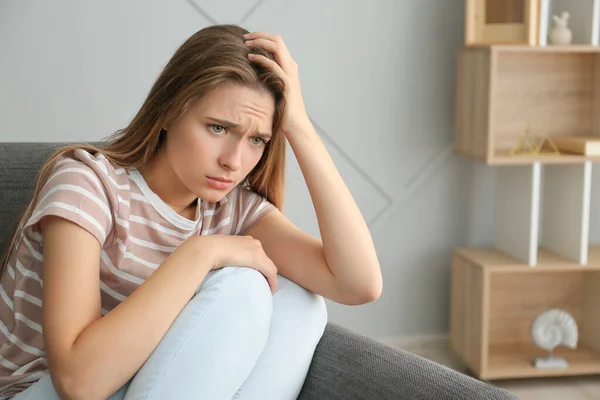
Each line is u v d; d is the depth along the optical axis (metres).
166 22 2.56
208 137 1.12
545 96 2.76
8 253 1.25
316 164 1.25
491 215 2.86
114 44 2.54
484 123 2.49
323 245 1.26
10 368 1.19
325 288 1.26
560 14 2.69
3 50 2.46
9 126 2.50
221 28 1.18
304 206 2.74
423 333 2.89
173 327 1.03
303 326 1.19
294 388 1.17
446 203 2.83
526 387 2.61
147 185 1.23
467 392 1.03
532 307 2.88
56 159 1.18
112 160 1.20
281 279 1.27
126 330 1.00
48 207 1.07
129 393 1.03
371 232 2.80
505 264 2.55
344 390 1.15
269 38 1.20
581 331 2.88
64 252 1.06
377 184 2.77
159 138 1.21
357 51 2.70
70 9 2.49
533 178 2.52
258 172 1.33
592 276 2.81
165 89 1.16
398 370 1.11
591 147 2.53
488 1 2.53
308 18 2.65
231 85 1.11
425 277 2.86
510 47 2.43
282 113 1.20
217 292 1.05
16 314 1.17
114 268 1.21
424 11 2.72
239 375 1.04
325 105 2.71
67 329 1.02
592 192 2.90
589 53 2.76
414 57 2.73
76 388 0.99
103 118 2.57
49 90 2.51
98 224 1.10
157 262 1.26
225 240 1.13
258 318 1.05
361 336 1.23
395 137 2.77
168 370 1.00
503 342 2.88
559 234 2.72
